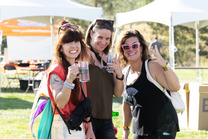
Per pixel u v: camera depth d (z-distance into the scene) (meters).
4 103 8.95
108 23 3.19
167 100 3.11
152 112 3.09
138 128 3.19
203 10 9.41
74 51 2.70
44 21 12.09
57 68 2.65
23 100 9.56
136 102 3.15
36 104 2.80
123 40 3.18
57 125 2.70
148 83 3.08
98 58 3.20
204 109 5.86
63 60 2.70
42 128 2.72
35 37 14.16
